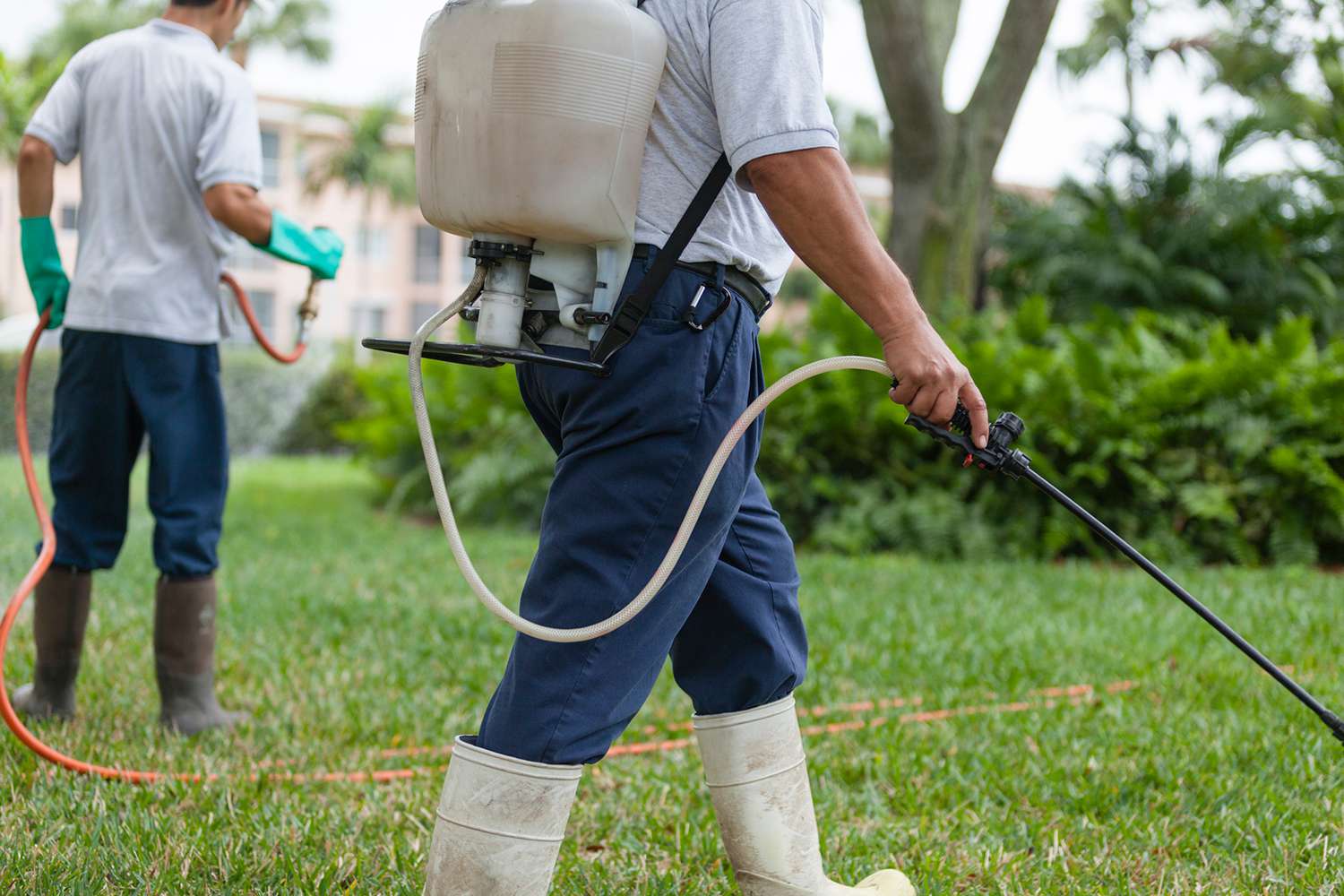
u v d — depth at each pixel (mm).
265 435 23078
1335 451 9422
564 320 2318
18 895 2930
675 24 2326
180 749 4246
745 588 2691
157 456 4473
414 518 12680
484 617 6930
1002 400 10102
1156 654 6000
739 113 2227
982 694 5352
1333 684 5301
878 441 10461
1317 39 21406
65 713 4590
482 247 2293
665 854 3500
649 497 2352
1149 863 3414
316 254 4707
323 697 5125
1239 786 3982
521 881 2383
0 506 10789
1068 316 15641
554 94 2178
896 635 6492
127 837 3344
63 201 39344
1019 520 9836
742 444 2480
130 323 4371
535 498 11672
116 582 7418
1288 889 3219
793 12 2275
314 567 8812
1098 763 4273
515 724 2387
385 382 14195
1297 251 16203
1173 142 16266
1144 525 9758
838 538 10008
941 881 3256
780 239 2561
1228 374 9789
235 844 3326
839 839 3537
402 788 3975
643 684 2451
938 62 12445
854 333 10570
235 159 4406
